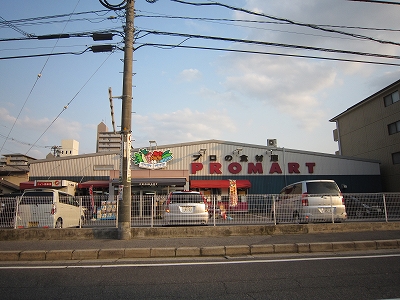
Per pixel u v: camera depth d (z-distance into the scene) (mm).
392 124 27703
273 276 5691
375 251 7934
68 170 26125
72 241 8938
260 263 6707
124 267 6480
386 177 28188
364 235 9359
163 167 26094
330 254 7578
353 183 27656
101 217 11016
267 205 10594
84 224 10930
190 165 26656
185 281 5445
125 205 9336
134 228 9516
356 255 7395
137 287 5137
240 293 4805
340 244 8094
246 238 9156
